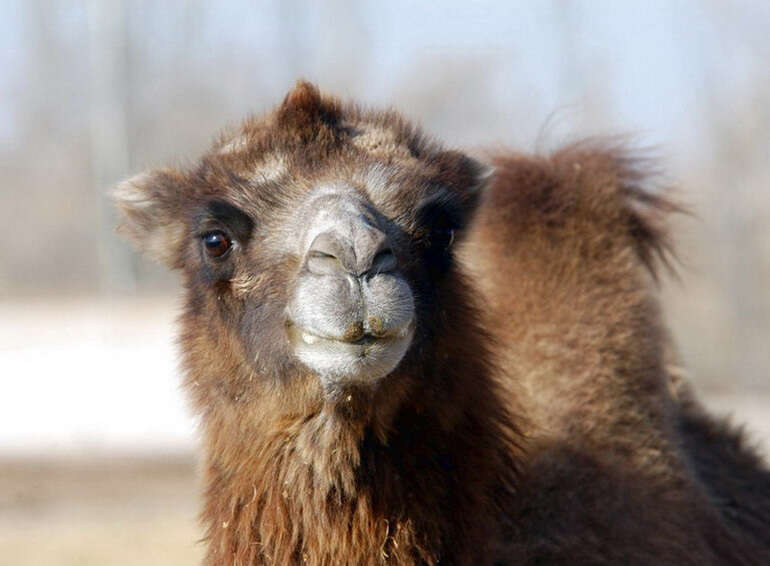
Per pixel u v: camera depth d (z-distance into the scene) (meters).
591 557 18.41
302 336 15.45
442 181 17.39
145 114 107.94
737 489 22.50
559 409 20.17
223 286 16.98
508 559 18.12
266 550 16.81
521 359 20.62
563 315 20.77
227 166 17.28
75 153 125.69
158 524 42.91
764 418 51.38
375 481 16.58
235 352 16.89
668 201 22.64
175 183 18.78
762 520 22.38
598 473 19.30
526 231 21.41
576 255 21.19
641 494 19.41
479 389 17.34
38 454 53.62
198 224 17.31
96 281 109.50
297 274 15.61
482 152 22.34
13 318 85.12
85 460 52.91
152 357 68.94
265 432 16.72
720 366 69.50
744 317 72.00
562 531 18.58
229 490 17.12
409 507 16.66
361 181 16.75
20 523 43.47
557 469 19.20
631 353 20.66
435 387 16.78
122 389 62.59
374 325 14.99
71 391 62.00
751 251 79.06
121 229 19.81
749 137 87.81
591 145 22.56
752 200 83.44
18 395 62.00
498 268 21.28
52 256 113.69
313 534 16.64
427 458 16.80
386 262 15.26
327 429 16.31
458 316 17.31
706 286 75.12
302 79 18.30
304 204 16.38
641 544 18.73
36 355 69.88
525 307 20.92
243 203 16.73
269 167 17.08
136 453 54.09
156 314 80.88
